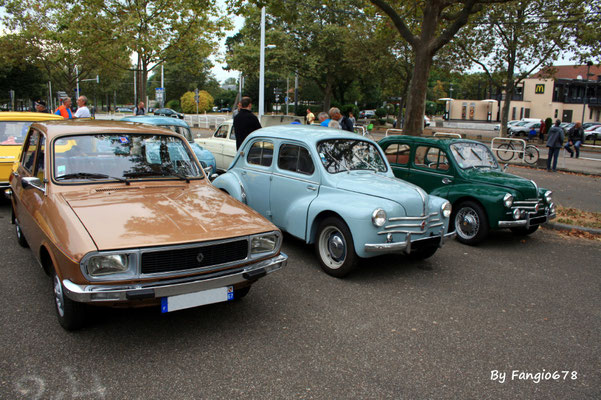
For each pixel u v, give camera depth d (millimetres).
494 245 7391
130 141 4652
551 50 24766
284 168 6109
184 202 4082
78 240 3219
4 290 4512
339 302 4668
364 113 63812
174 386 3072
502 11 23828
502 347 3875
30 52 34125
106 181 4215
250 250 3754
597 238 7996
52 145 4262
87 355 3410
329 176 5609
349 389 3137
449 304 4777
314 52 36031
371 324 4188
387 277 5543
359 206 5094
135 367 3281
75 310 3578
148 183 4367
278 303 4574
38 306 4199
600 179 14898
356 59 33969
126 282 3219
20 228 5516
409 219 5227
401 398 3068
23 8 30078
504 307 4773
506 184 7188
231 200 4406
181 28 19906
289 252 6301
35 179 4102
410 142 8227
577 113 58344
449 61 28859
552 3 22781
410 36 12867
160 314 4188
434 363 3551
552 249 7258
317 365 3430
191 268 3441
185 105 62500
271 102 70000
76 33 19062
